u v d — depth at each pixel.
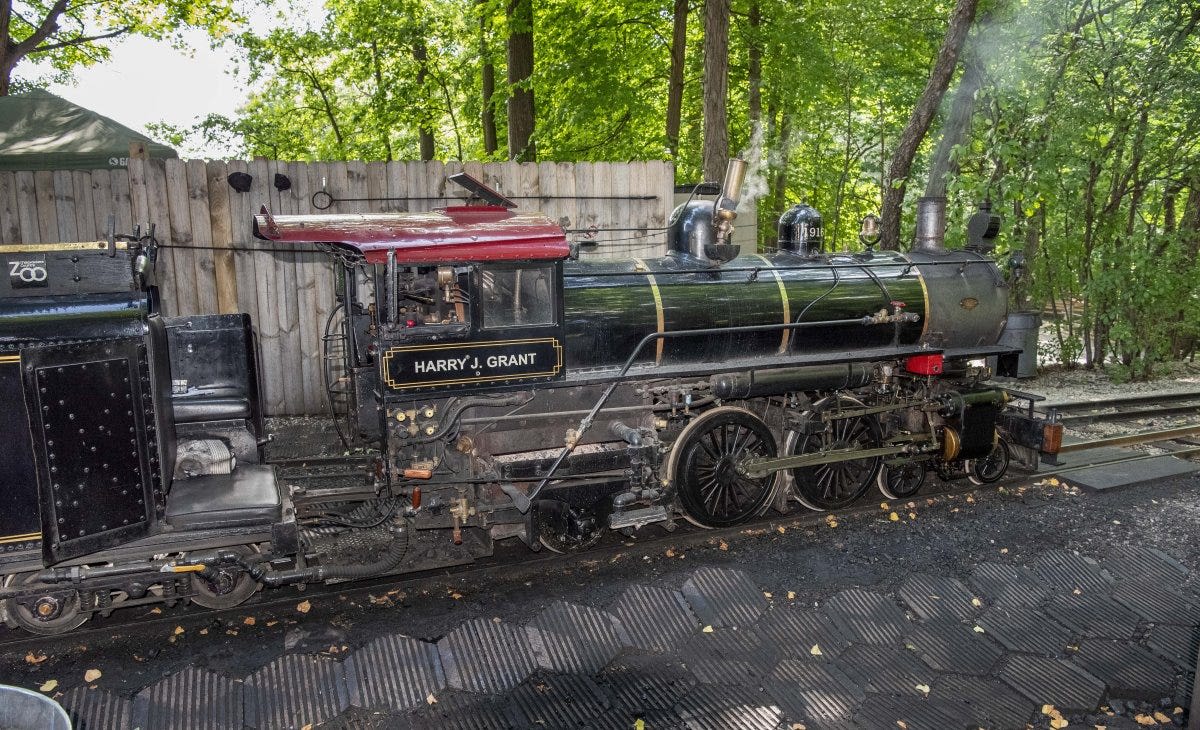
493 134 18.67
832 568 6.09
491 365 5.46
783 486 7.00
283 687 4.56
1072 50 12.36
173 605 5.43
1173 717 4.50
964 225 12.10
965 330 7.64
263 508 4.96
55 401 4.34
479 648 4.93
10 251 4.59
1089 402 11.03
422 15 21.58
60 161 9.65
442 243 5.18
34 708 3.02
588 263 6.43
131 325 4.61
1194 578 6.05
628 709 4.46
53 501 4.36
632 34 16.55
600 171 10.05
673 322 6.27
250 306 9.39
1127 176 13.51
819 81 15.41
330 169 9.24
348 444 6.34
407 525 5.59
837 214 18.94
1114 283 13.16
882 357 7.11
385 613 5.36
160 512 4.90
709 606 5.48
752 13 16.75
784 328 6.63
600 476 5.97
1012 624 5.40
